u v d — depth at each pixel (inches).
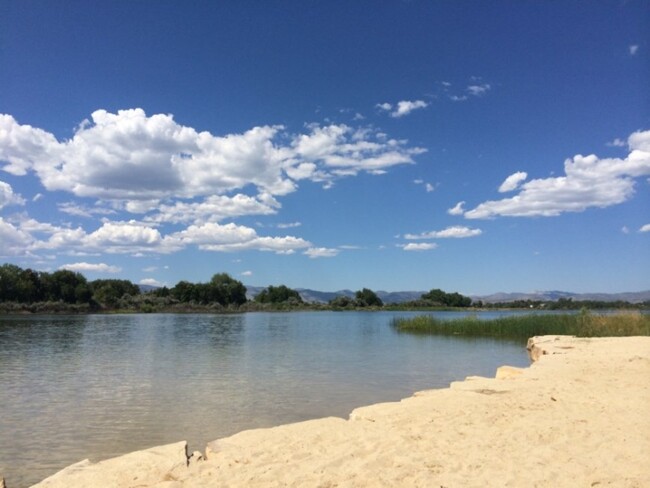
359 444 352.5
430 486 268.4
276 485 275.3
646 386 557.3
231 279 4987.7
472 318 2003.0
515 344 1518.2
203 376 911.0
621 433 365.1
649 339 1101.1
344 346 1481.3
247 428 542.0
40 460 437.1
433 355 1246.3
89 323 2647.6
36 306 3459.6
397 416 435.8
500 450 331.3
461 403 479.8
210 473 298.4
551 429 379.6
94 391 760.3
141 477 295.3
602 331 1379.2
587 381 597.0
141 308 4175.7
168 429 536.4
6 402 676.1
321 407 644.7
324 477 285.6
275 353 1300.4
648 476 274.8
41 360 1147.3
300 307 5354.3
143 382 843.4
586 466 294.2
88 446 477.4
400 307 5605.3
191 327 2458.2
